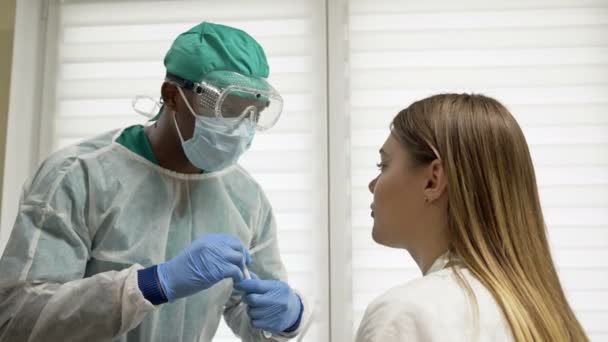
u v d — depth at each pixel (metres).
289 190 1.88
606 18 1.89
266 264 1.48
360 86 1.91
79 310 1.04
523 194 0.92
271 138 1.91
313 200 1.88
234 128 1.19
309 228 1.87
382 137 1.88
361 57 1.92
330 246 1.85
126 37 2.00
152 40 1.98
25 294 1.07
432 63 1.90
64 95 1.98
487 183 0.91
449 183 0.92
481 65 1.88
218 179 1.40
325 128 1.90
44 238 1.12
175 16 1.99
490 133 0.92
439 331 0.79
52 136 1.97
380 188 1.00
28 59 1.99
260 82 1.24
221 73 1.19
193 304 1.30
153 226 1.26
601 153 1.82
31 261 1.09
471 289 0.83
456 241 0.91
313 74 1.93
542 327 0.82
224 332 1.83
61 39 2.02
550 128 1.84
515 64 1.88
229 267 1.13
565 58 1.88
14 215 1.89
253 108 1.20
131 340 1.23
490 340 0.79
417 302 0.82
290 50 1.94
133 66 1.97
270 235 1.51
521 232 0.90
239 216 1.41
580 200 1.81
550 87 1.86
